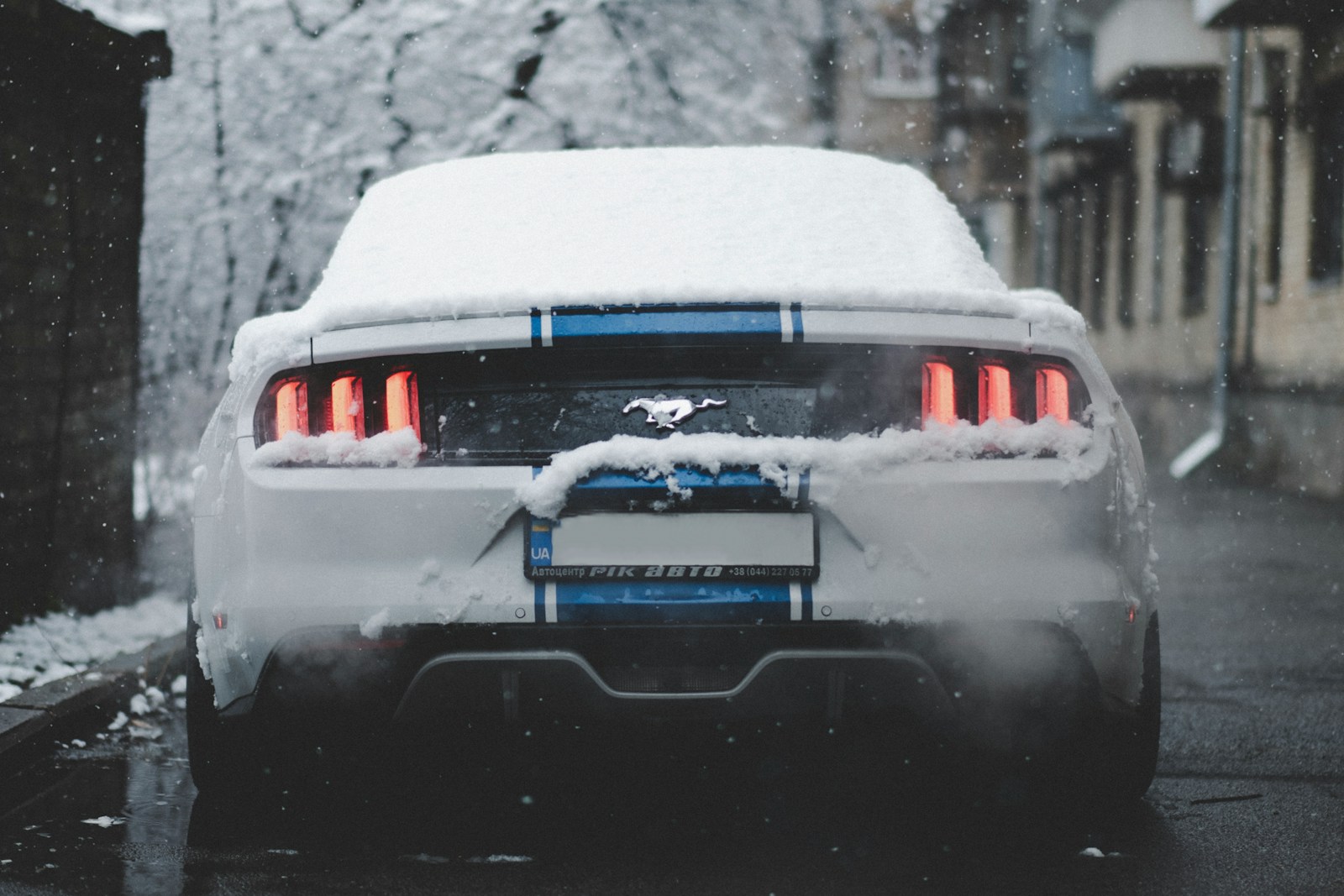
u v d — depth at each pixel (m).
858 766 6.02
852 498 4.64
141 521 11.80
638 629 4.59
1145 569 5.04
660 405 4.70
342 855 4.88
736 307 4.66
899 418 4.75
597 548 4.61
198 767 5.22
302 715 4.75
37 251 8.80
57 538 9.02
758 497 4.62
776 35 14.62
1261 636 9.92
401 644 4.62
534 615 4.59
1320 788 5.85
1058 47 38.75
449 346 4.64
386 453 4.67
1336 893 4.55
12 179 8.53
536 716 4.70
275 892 4.50
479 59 13.01
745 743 6.23
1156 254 35.06
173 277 12.73
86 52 8.95
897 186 6.07
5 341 8.44
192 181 12.70
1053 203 43.78
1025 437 4.75
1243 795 5.73
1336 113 23.31
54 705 6.60
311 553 4.67
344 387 4.75
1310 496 22.20
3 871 4.70
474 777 5.86
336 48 12.82
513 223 5.63
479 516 4.62
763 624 4.61
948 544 4.66
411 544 4.64
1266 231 25.56
